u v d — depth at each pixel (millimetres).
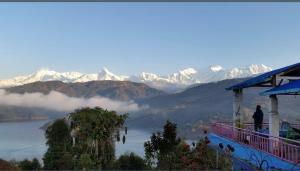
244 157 22984
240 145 23938
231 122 29859
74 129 63156
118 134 64062
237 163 24578
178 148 43594
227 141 27000
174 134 44656
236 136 25328
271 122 19953
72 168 63969
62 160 64625
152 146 45062
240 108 28359
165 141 44344
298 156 16438
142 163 64062
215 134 30922
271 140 19375
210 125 32875
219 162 34938
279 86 20000
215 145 30344
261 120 25500
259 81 23047
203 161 36938
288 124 25641
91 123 61875
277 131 19891
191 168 37094
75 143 64250
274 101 20078
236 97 28578
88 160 59812
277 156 18359
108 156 64062
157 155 44969
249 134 22750
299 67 20953
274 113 20000
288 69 21109
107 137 63219
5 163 18188
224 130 28453
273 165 18672
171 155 43938
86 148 62750
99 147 63406
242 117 28250
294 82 18906
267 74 22875
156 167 44562
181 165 39969
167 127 44969
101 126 62156
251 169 21484
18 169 18469
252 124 29578
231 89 28844
